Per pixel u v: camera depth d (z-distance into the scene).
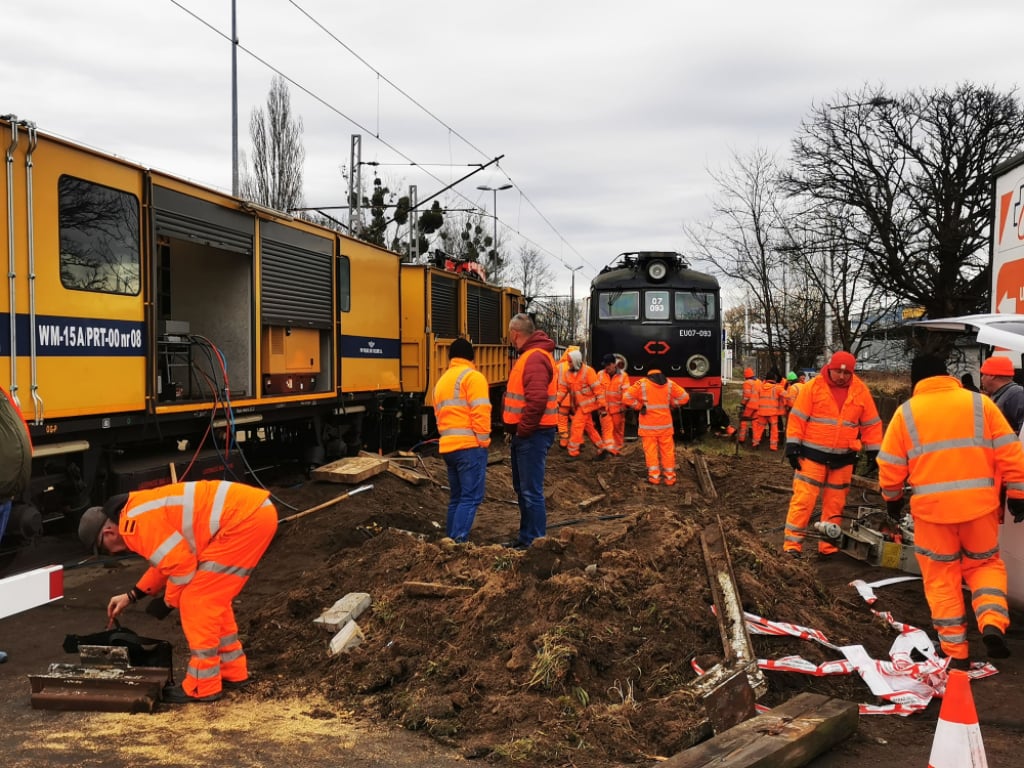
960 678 3.34
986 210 25.22
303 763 3.73
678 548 5.91
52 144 6.65
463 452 7.55
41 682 4.39
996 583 5.01
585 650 4.56
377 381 14.00
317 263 11.58
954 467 5.04
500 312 22.28
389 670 4.61
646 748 3.88
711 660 4.66
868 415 7.94
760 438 19.59
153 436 8.21
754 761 3.49
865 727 4.27
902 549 7.42
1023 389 7.20
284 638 5.26
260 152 31.39
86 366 7.00
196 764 3.70
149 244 7.79
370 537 8.12
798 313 32.62
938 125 25.64
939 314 26.14
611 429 15.28
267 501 4.62
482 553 5.87
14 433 5.16
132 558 7.61
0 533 5.43
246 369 9.79
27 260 6.39
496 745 3.88
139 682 4.36
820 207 27.16
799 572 6.19
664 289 19.69
